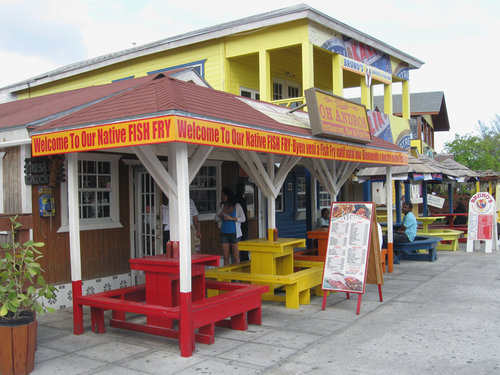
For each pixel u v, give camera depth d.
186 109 4.72
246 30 11.61
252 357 5.00
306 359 4.91
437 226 17.02
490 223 13.18
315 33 11.27
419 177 13.19
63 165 7.27
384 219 16.44
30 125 6.21
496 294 7.79
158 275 5.74
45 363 4.93
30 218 5.80
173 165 5.88
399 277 9.55
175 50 12.96
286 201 14.32
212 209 10.65
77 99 7.82
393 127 14.32
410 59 15.23
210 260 5.90
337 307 7.14
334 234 7.10
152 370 4.68
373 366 4.68
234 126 5.31
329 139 7.48
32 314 4.99
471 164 32.56
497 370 4.50
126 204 8.45
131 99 5.54
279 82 14.40
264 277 7.12
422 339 5.50
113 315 6.33
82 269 7.66
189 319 5.06
